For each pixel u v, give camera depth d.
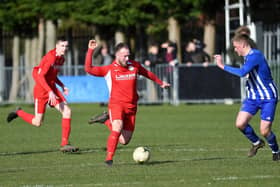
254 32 64.75
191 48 66.25
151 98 66.06
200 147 35.75
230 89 64.88
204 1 67.25
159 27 69.38
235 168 28.00
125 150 35.16
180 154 33.00
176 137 40.88
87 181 25.33
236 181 24.81
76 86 66.12
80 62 80.44
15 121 53.50
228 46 65.12
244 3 69.00
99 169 28.34
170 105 65.69
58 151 35.03
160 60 65.81
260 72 28.84
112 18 67.81
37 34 74.69
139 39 76.31
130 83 29.61
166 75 65.31
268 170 27.39
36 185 24.56
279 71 65.44
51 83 35.09
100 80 65.94
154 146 36.56
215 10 70.12
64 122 34.38
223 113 56.59
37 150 35.53
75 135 43.19
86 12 68.00
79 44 80.19
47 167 29.34
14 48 75.62
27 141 39.81
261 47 66.50
